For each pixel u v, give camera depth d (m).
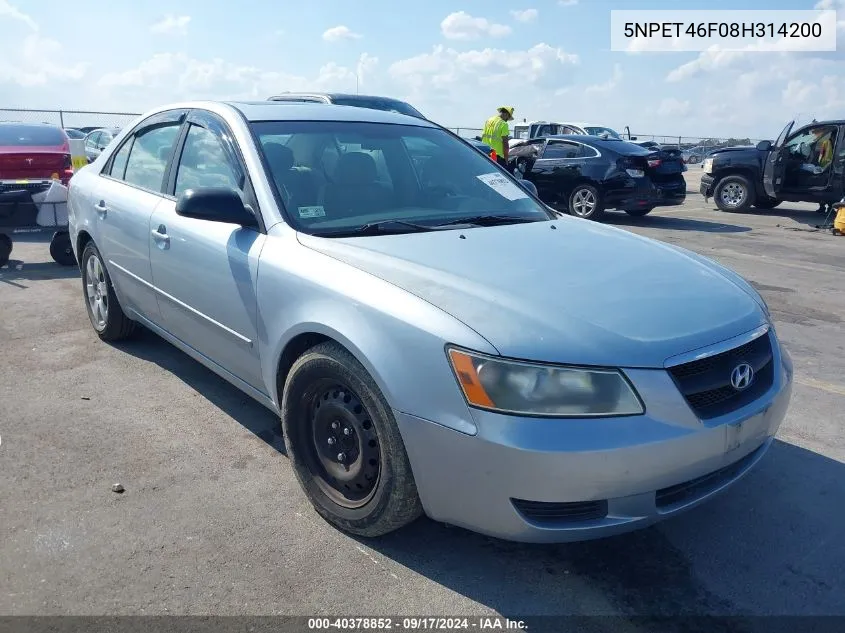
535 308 2.51
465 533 2.95
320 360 2.79
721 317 2.69
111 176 4.76
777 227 12.15
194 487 3.24
